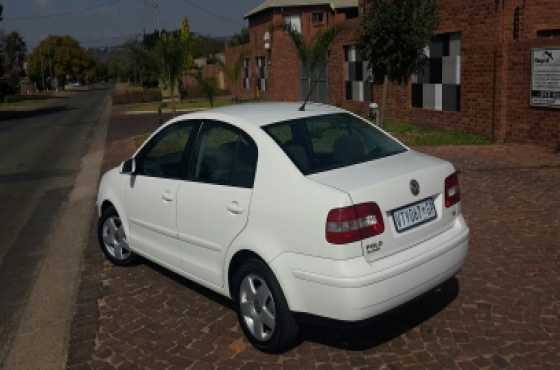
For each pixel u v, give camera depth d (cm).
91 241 732
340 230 364
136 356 428
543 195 796
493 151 1170
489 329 432
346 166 418
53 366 428
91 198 1005
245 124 455
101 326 480
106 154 1571
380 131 494
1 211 936
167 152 525
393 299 378
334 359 405
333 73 2214
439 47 1502
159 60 2320
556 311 455
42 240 757
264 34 3484
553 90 1143
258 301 420
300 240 381
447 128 1501
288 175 402
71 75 12344
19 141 2070
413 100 1658
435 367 387
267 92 3409
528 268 541
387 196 384
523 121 1230
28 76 11900
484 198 798
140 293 543
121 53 11725
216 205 447
